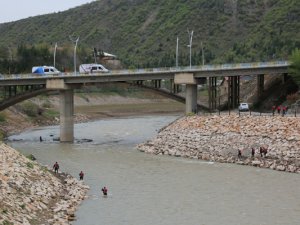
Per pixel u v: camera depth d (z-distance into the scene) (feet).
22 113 483.10
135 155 272.10
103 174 221.25
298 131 238.68
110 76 349.82
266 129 251.19
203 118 290.76
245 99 410.52
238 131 260.42
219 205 168.76
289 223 149.18
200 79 338.13
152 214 159.53
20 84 374.43
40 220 142.61
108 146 313.73
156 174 219.00
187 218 155.22
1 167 170.40
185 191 188.14
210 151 256.11
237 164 236.02
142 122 477.36
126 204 171.12
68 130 351.46
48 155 277.44
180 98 362.53
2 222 127.85
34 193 162.50
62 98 357.00
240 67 324.80
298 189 187.21
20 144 331.36
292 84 348.59
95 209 164.76
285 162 223.30
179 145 274.77
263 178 205.87
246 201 172.86
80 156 272.72
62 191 179.52
